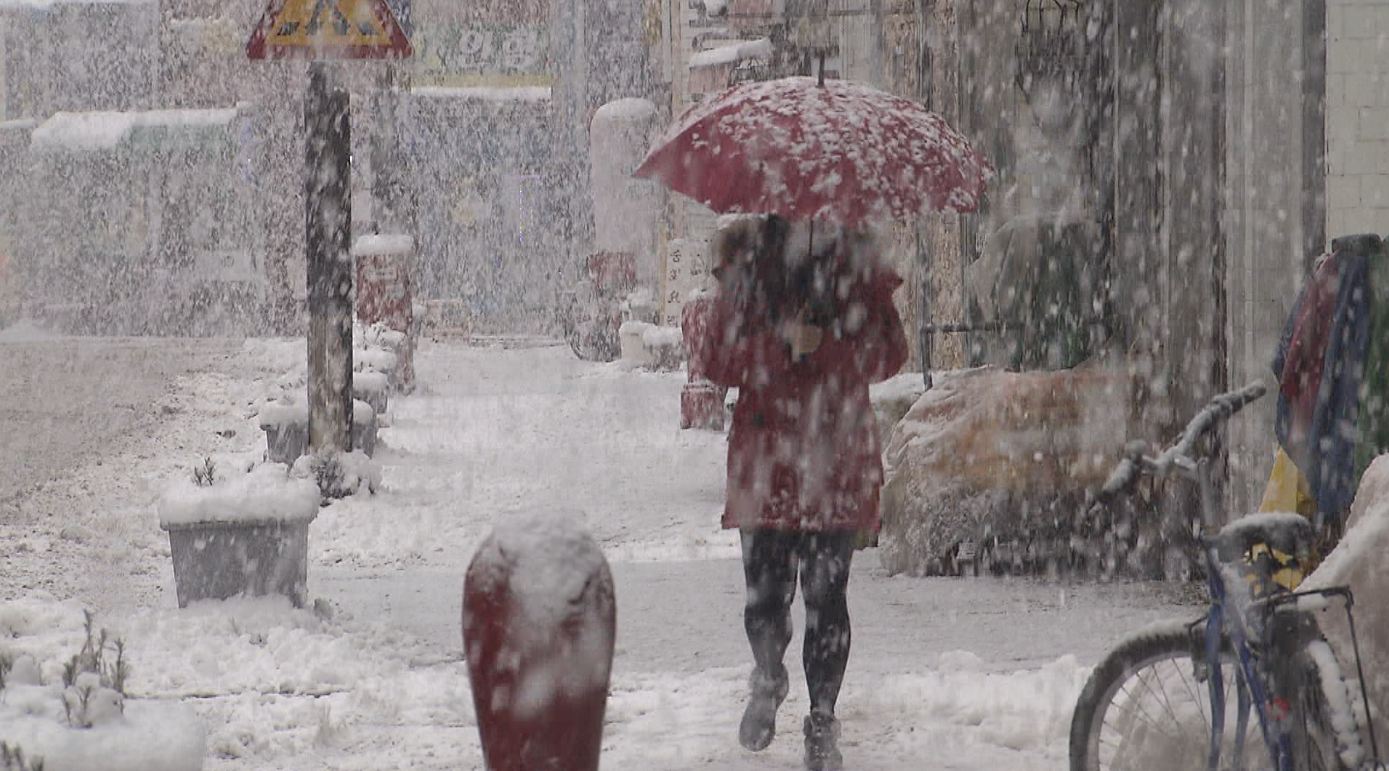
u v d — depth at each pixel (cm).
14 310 16000
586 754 1678
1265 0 3506
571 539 1678
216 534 3288
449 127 17112
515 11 17225
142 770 1545
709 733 2558
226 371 10069
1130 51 4328
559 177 17175
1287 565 1756
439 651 3127
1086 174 4816
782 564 2422
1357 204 3378
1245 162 3566
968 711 2609
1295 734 1681
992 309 4666
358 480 5053
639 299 11781
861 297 2409
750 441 2397
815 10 7712
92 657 1811
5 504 4962
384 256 9175
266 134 15900
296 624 3200
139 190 15912
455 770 2362
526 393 9062
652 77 15312
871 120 2439
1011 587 3744
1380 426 2842
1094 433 3903
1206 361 3881
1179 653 1862
